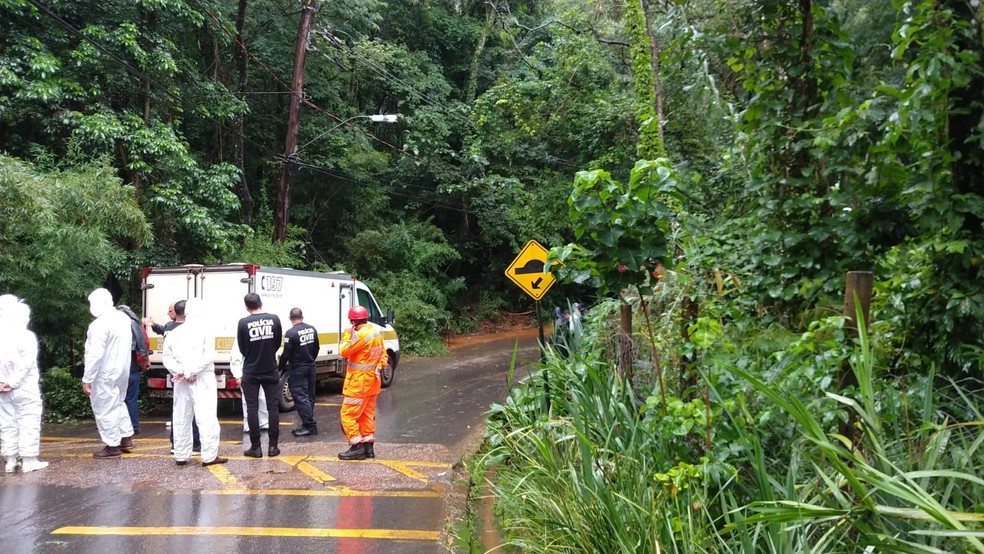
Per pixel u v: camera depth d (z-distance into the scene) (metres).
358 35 24.44
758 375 4.52
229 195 15.78
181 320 9.19
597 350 7.77
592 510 4.46
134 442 9.45
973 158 4.47
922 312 4.64
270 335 8.34
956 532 2.77
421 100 25.44
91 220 11.05
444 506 6.51
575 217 4.65
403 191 26.45
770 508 3.57
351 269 23.48
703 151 13.92
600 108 18.73
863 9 11.41
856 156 4.94
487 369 18.20
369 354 8.29
